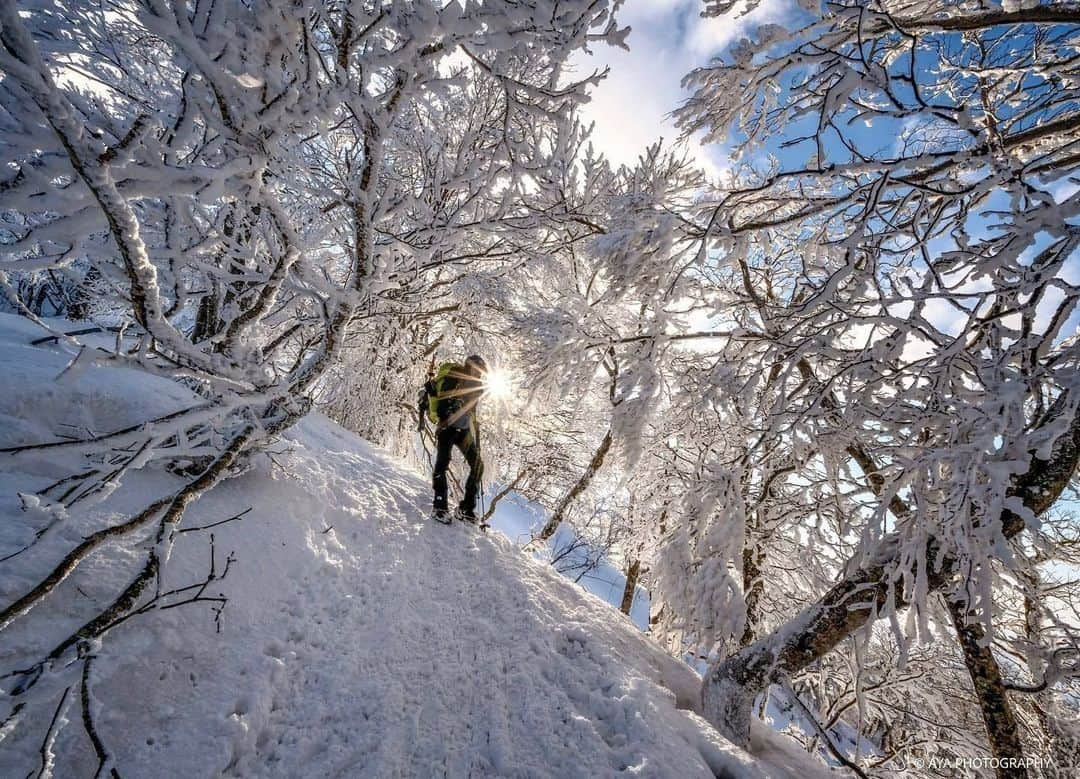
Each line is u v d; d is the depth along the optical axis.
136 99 2.34
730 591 3.24
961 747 5.74
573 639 2.82
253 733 1.74
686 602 3.40
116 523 1.94
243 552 2.29
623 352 3.24
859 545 2.51
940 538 2.15
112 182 1.00
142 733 1.56
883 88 2.13
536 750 1.99
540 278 5.38
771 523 4.84
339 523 3.05
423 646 2.43
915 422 2.42
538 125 3.45
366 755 1.82
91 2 2.01
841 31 2.32
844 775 2.82
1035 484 2.38
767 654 2.75
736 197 2.95
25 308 1.21
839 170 2.30
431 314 5.72
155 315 1.33
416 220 2.83
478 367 4.08
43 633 1.50
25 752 1.36
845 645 5.45
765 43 2.32
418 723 2.01
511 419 7.48
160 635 1.76
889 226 2.79
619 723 2.17
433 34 1.34
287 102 1.27
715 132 2.94
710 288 3.52
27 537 1.69
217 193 1.34
